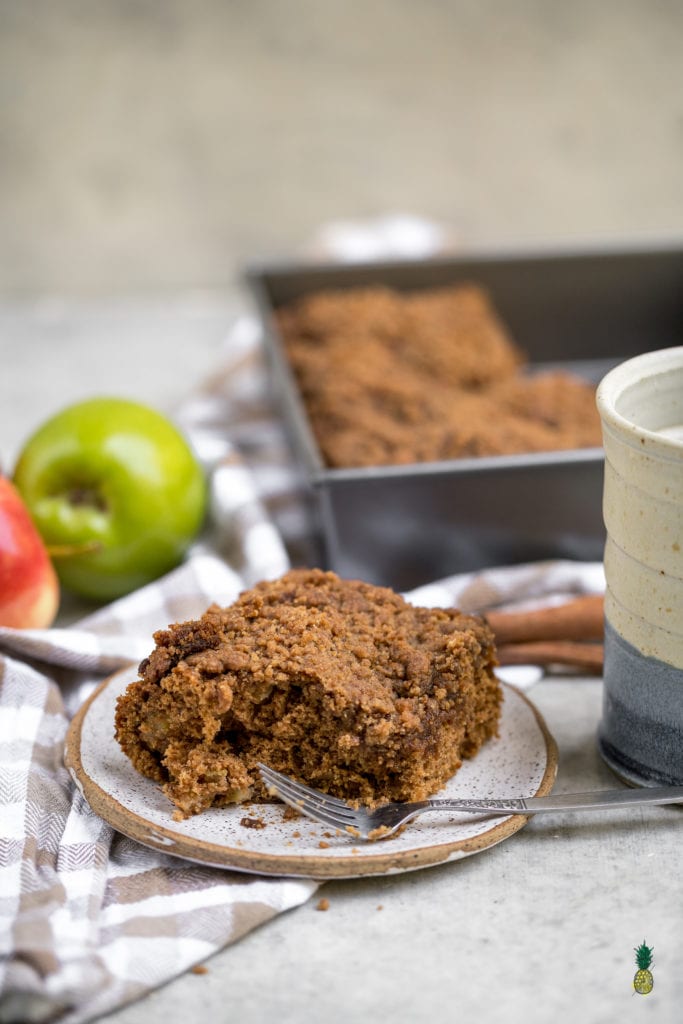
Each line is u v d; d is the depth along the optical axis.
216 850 0.59
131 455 0.76
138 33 1.60
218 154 1.67
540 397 0.87
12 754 0.65
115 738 0.63
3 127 1.63
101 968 0.56
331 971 0.57
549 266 0.97
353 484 0.74
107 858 0.61
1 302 1.70
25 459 0.76
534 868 0.61
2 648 0.70
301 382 0.88
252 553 0.77
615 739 0.64
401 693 0.62
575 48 1.62
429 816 0.61
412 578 0.77
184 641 0.63
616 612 0.62
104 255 1.71
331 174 1.68
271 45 1.62
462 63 1.63
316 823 0.61
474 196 1.70
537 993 0.56
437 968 0.57
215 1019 0.56
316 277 0.96
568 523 0.76
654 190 1.69
